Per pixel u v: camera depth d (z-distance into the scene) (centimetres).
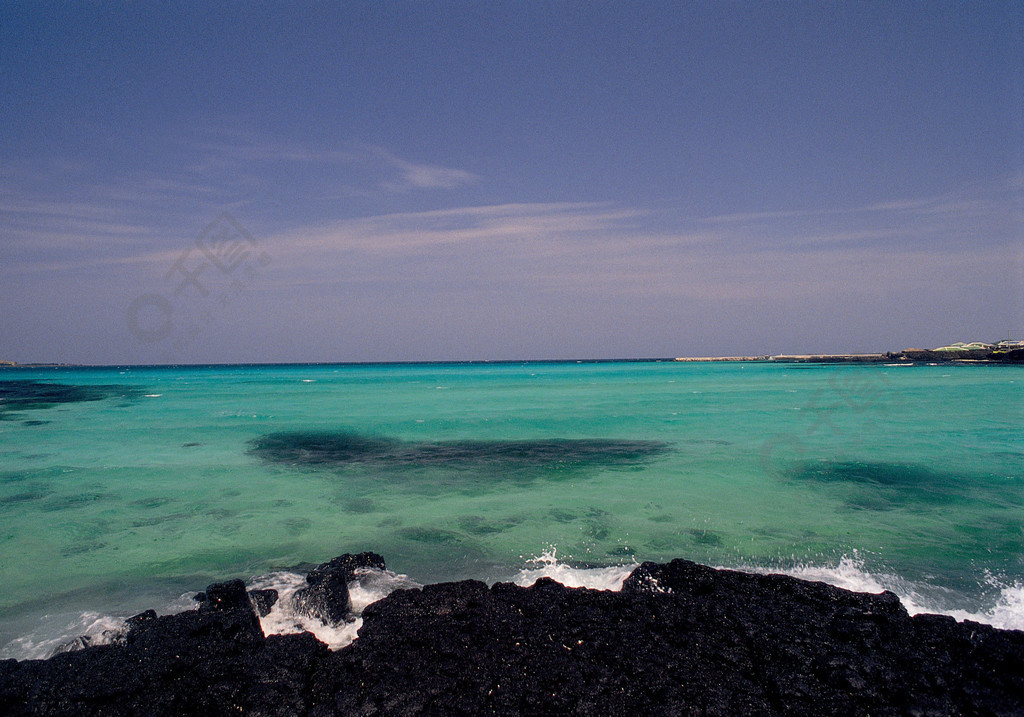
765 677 634
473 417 3188
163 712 592
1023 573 1027
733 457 2038
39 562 1101
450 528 1278
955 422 2847
